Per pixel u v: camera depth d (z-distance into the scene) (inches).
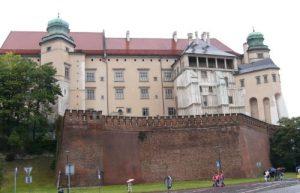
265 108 3983.8
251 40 4456.2
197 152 2908.5
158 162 2827.3
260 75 4005.9
